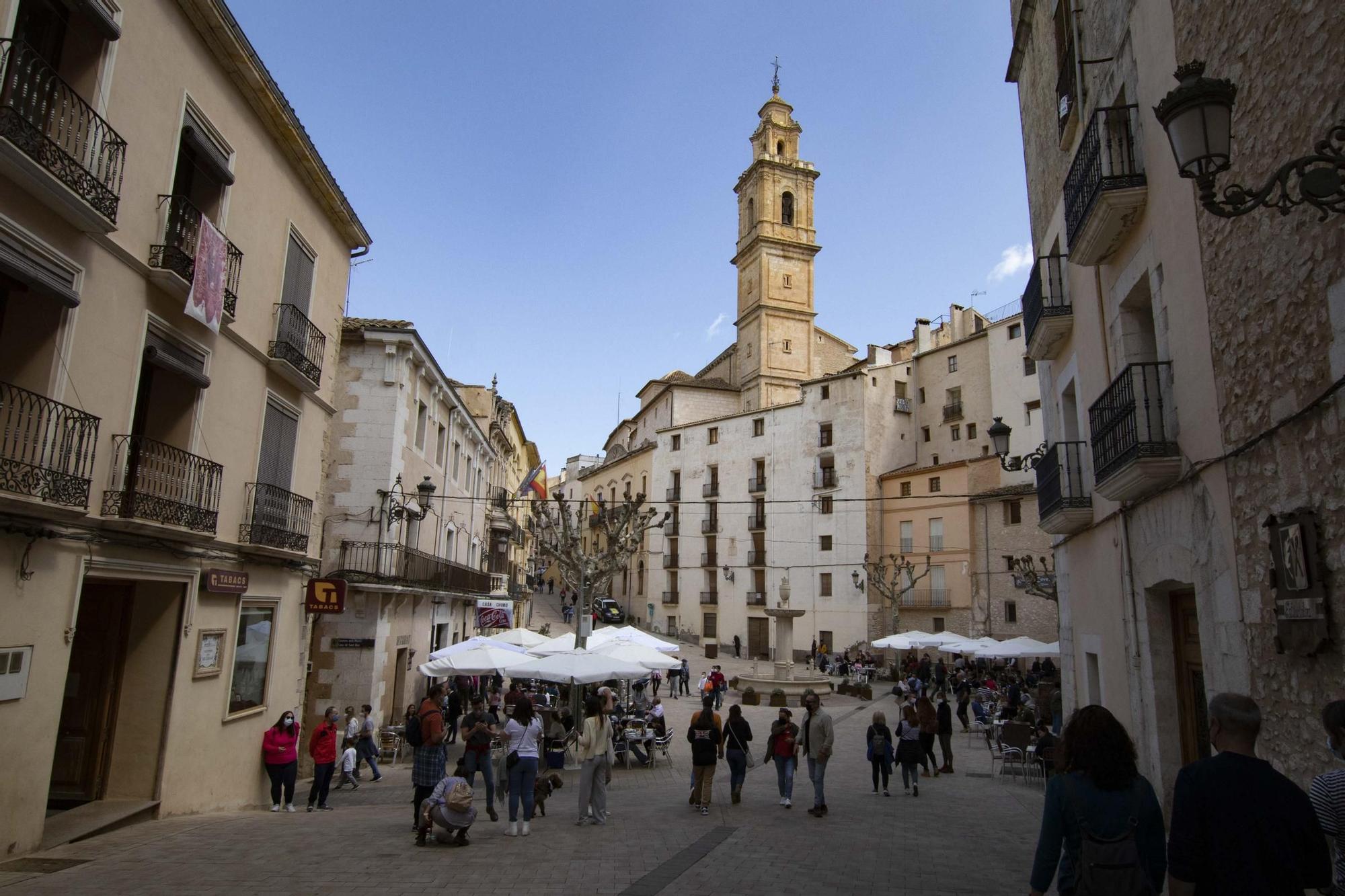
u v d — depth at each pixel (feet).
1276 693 19.45
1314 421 17.43
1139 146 28.02
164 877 23.52
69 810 31.48
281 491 42.57
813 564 171.63
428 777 31.73
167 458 32.60
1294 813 10.57
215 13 33.83
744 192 230.27
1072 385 40.16
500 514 124.47
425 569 73.77
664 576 202.18
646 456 217.77
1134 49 28.17
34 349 25.85
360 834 32.19
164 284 31.37
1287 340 18.62
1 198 23.59
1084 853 11.55
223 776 38.04
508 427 149.18
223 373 37.17
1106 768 11.87
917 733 44.47
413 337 67.00
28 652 25.30
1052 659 122.21
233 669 38.55
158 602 34.17
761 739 71.56
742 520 187.42
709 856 28.04
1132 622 30.60
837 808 39.63
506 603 110.83
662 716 62.34
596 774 35.22
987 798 43.29
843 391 173.47
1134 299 30.09
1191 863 10.78
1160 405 26.40
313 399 47.39
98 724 33.32
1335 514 16.71
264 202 40.83
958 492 147.33
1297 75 17.78
